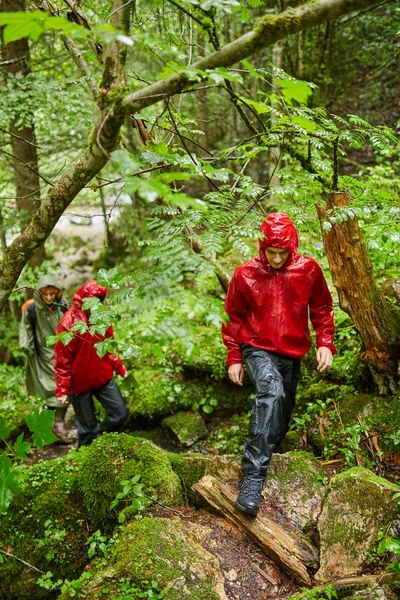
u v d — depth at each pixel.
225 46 1.84
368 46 8.50
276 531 3.12
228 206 3.09
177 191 2.47
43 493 3.76
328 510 3.13
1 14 1.32
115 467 3.54
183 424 5.08
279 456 3.59
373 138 3.50
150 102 1.96
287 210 3.51
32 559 3.51
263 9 7.86
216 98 9.29
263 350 3.34
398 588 2.69
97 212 11.29
